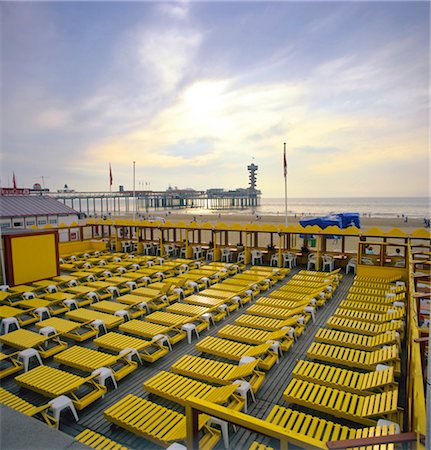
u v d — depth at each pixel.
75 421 5.82
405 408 5.89
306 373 6.55
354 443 2.70
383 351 7.22
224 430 5.14
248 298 12.26
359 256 14.84
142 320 10.71
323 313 11.05
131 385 6.98
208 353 8.28
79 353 7.71
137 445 5.23
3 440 2.88
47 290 13.68
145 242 22.84
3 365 7.84
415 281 9.27
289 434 2.70
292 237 21.45
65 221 33.22
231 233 36.50
